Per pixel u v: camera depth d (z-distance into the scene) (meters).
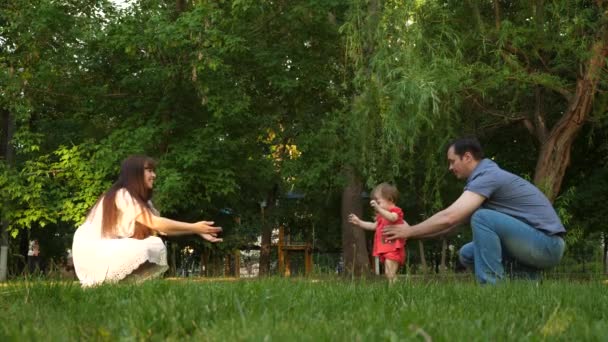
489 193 6.61
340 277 5.71
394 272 8.92
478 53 15.33
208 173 20.89
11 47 22.31
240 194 26.34
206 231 6.82
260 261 31.80
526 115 18.14
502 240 6.56
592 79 15.00
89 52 20.98
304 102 22.97
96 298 4.20
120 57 21.39
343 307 3.81
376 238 9.09
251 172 23.31
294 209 32.78
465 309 3.75
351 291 4.52
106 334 2.83
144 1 20.92
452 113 15.26
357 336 2.51
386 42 14.25
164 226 6.79
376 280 5.50
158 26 18.83
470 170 6.92
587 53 14.49
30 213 20.38
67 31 20.28
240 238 29.27
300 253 41.94
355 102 15.06
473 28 15.10
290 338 2.51
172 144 20.72
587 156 21.78
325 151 20.62
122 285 4.96
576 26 14.36
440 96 14.10
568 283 5.46
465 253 7.33
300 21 21.38
